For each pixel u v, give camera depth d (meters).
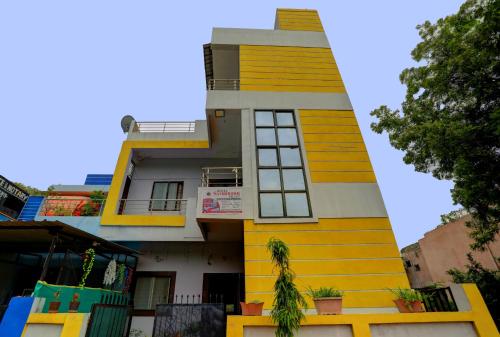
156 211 11.20
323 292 5.48
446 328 4.91
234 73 12.95
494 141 7.25
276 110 9.38
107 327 5.81
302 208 7.62
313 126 9.08
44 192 15.41
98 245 7.73
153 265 9.93
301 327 4.86
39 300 5.29
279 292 4.70
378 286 6.53
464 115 8.54
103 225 9.22
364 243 7.12
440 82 8.57
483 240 10.10
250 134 8.74
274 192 7.81
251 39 11.30
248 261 6.72
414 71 9.98
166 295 9.57
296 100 9.62
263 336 4.80
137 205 11.29
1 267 8.91
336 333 4.84
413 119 10.34
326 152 8.58
